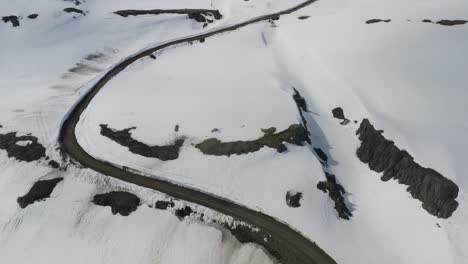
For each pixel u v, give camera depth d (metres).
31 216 44.66
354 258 39.94
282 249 40.34
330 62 66.56
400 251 41.28
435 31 69.69
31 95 63.50
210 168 48.31
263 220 42.88
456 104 54.00
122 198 45.53
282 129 51.69
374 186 48.62
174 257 40.59
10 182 48.59
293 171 47.62
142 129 53.38
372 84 59.62
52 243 42.28
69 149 52.50
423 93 56.22
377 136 50.81
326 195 45.75
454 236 40.66
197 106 56.19
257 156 49.03
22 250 42.06
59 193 46.81
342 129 57.03
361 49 68.00
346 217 44.91
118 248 41.44
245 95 58.09
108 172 48.94
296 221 42.62
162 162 49.72
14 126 55.94
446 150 47.12
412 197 45.28
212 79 63.56
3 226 44.16
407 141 48.72
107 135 53.53
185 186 46.69
